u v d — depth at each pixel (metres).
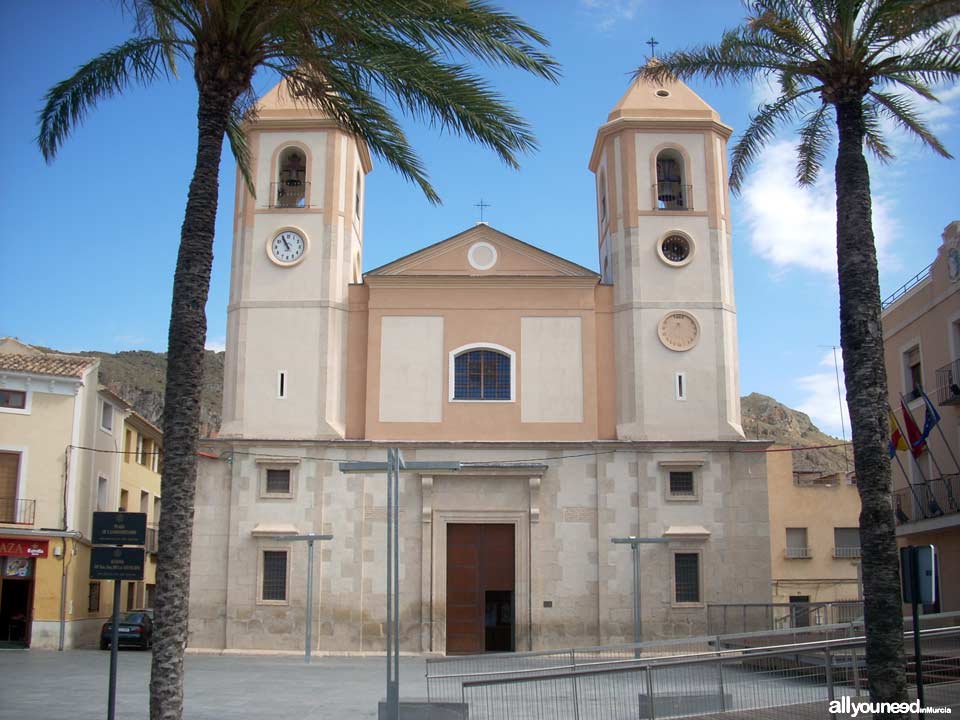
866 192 16.33
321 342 34.09
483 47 16.06
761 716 15.14
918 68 17.44
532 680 15.04
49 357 39.34
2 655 31.55
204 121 15.26
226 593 32.31
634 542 31.03
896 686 14.42
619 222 35.44
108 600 42.88
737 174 22.06
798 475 56.84
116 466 43.59
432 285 34.66
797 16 17.58
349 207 35.78
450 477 33.38
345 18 15.90
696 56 19.48
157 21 17.16
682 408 33.88
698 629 32.03
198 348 14.64
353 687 22.67
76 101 17.89
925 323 33.50
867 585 14.85
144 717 17.36
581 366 34.28
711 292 34.81
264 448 33.22
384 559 32.69
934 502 31.67
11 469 36.72
